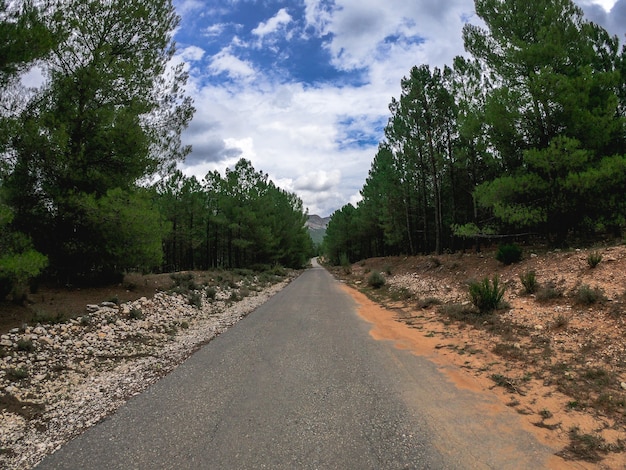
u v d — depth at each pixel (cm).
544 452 362
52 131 1170
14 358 679
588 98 1401
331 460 351
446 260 2127
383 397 510
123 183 1438
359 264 4875
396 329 980
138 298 1317
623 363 560
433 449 370
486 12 1689
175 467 344
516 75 1591
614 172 1236
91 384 607
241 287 2177
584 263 1058
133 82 1411
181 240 3878
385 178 3491
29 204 1262
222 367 663
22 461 368
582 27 1498
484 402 488
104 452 377
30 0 1020
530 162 1410
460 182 2877
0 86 996
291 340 862
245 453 367
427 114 2572
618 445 369
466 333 867
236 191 4081
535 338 739
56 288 1295
